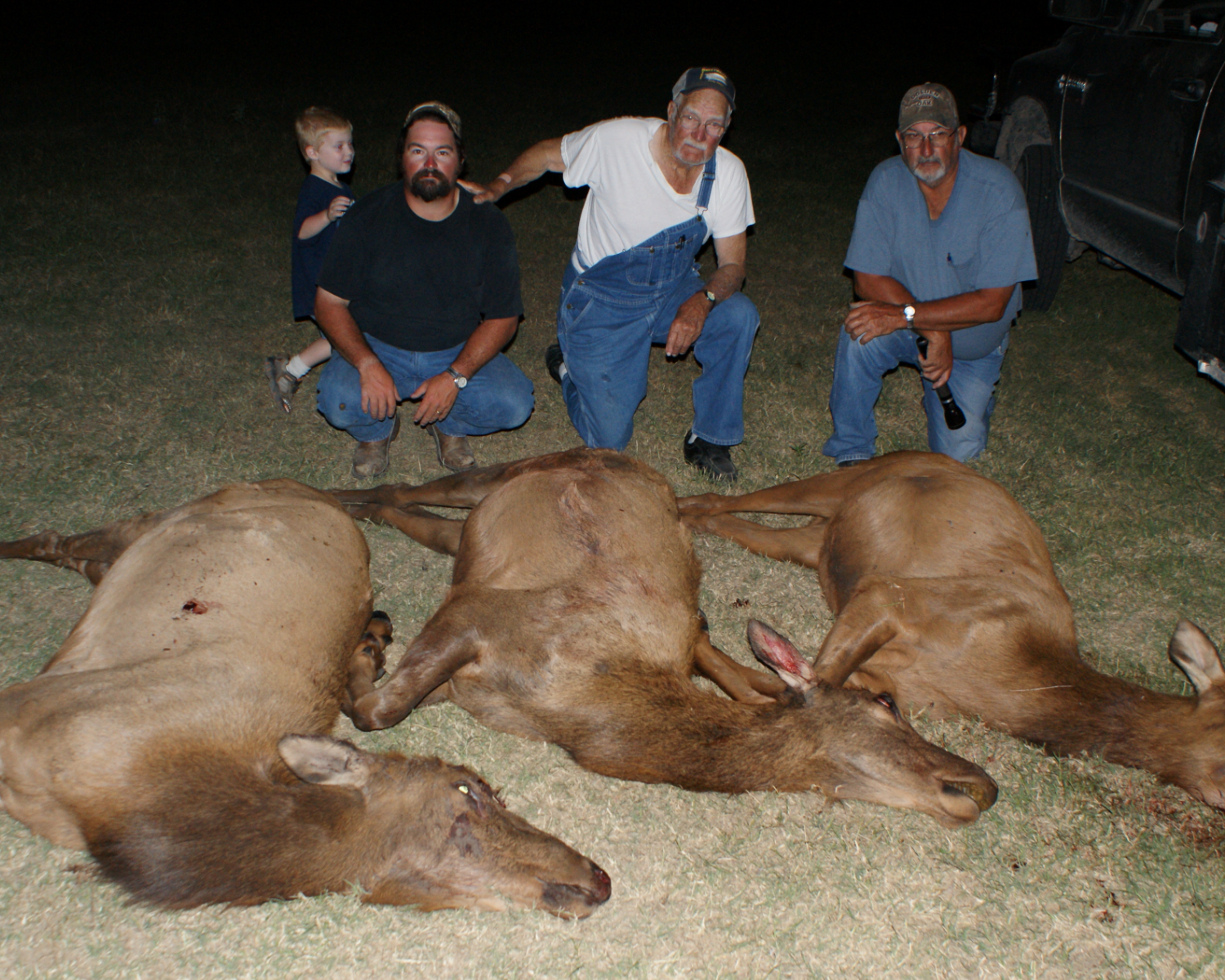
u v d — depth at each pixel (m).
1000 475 5.81
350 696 3.89
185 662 3.33
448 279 5.02
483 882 3.08
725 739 3.62
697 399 5.57
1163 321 7.77
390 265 4.94
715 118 4.76
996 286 5.25
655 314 5.36
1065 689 4.05
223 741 3.30
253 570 3.62
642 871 3.54
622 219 5.07
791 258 8.55
